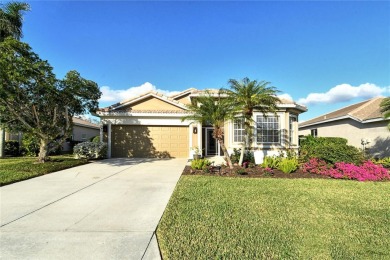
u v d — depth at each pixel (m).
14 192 7.69
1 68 10.73
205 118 12.29
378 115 17.66
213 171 11.69
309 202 6.68
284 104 16.02
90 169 12.34
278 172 11.70
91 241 4.20
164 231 4.66
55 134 13.98
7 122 13.49
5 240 4.23
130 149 17.89
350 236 4.52
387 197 7.36
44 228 4.77
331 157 11.90
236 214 5.64
